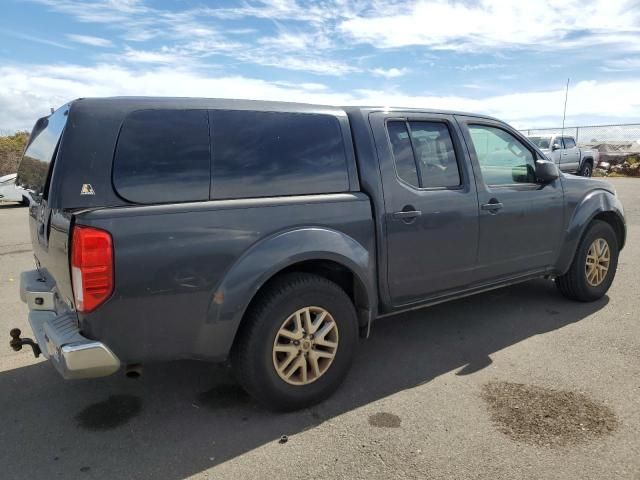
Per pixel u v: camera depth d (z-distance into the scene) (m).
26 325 4.88
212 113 3.00
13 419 3.20
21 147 22.17
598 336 4.32
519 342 4.24
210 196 2.90
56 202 2.61
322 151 3.37
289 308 3.10
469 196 4.07
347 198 3.39
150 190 2.73
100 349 2.61
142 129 2.77
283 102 3.34
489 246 4.25
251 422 3.13
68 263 2.64
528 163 4.71
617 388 3.42
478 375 3.67
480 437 2.89
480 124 4.32
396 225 3.62
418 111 3.93
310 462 2.71
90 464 2.73
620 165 25.81
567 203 4.82
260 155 3.11
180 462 2.74
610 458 2.67
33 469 2.69
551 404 3.23
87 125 2.66
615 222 5.39
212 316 2.85
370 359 3.99
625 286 5.80
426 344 4.26
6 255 8.20
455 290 4.14
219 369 3.88
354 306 3.62
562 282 5.15
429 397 3.37
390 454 2.76
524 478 2.54
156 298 2.69
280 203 3.09
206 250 2.80
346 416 3.16
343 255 3.29
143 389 3.58
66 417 3.22
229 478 2.60
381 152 3.61
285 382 3.15
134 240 2.61
